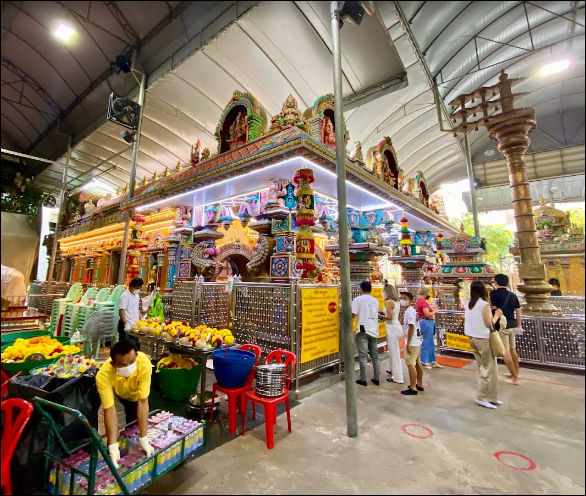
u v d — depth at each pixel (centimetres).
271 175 511
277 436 298
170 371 395
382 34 525
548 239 913
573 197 986
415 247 932
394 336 475
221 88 912
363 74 708
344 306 313
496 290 475
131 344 247
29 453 224
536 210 984
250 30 690
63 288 1413
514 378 438
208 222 705
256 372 312
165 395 404
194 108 982
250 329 500
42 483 219
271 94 950
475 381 471
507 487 216
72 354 329
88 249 1380
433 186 1298
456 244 856
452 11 402
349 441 287
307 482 225
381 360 602
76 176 1176
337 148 331
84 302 693
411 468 242
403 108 945
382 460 254
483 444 278
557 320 514
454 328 663
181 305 591
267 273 578
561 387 413
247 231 1010
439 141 1045
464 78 671
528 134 567
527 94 433
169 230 995
